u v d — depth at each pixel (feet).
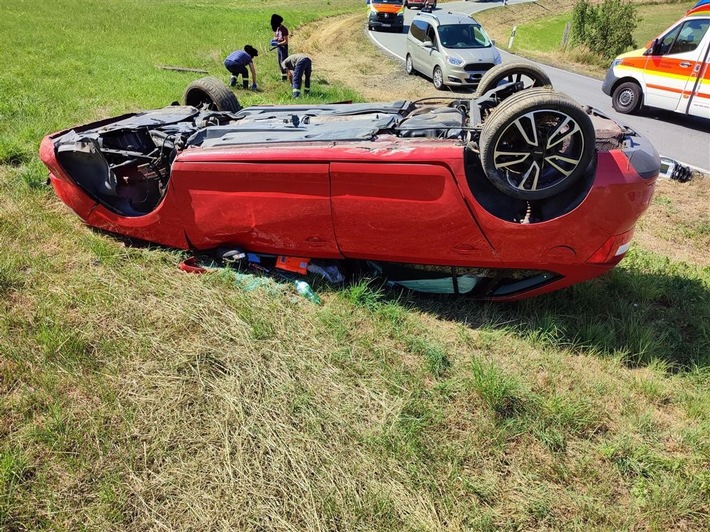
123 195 15.48
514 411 10.24
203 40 59.88
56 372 10.47
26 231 15.31
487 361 11.70
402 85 47.26
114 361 10.95
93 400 10.02
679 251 18.25
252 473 8.75
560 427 10.00
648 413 10.43
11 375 10.34
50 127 24.11
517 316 13.29
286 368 10.91
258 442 9.30
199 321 12.19
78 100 29.40
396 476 8.81
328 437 9.47
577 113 10.31
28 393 9.94
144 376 10.59
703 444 9.76
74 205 15.42
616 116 38.55
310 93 37.17
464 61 42.98
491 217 11.50
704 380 11.51
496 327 12.85
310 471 8.81
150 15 78.54
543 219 11.72
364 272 14.06
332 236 12.72
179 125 15.64
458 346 12.18
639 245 18.45
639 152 11.63
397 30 85.92
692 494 8.80
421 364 11.46
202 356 11.13
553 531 8.30
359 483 8.68
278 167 12.28
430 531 8.00
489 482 8.91
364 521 8.11
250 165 12.50
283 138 13.06
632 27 64.18
